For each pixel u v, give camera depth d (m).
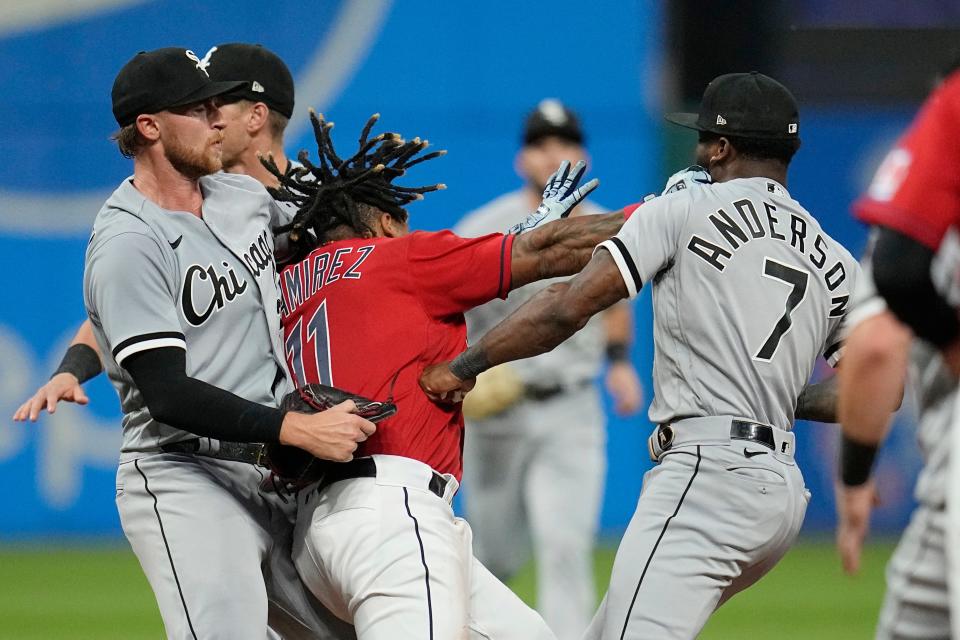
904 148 10.66
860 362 10.67
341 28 40.25
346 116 40.50
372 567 13.88
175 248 14.67
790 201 15.27
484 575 15.01
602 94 41.06
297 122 40.31
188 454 14.83
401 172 15.98
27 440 39.97
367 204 15.83
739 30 41.62
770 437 14.78
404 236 15.25
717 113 15.48
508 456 25.08
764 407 14.82
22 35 39.97
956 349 10.70
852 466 11.23
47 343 40.28
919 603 11.30
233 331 15.01
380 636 13.66
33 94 40.09
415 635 13.50
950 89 10.53
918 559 11.28
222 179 15.91
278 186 18.38
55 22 40.03
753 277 14.72
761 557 14.84
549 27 40.84
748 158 15.49
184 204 15.14
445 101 40.72
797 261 14.91
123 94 14.81
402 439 14.48
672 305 14.92
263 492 15.35
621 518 40.16
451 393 14.68
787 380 14.90
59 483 40.09
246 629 14.25
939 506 11.14
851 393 10.82
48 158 40.25
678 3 41.41
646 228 14.63
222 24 40.19
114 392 40.12
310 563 14.74
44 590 32.69
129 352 13.97
